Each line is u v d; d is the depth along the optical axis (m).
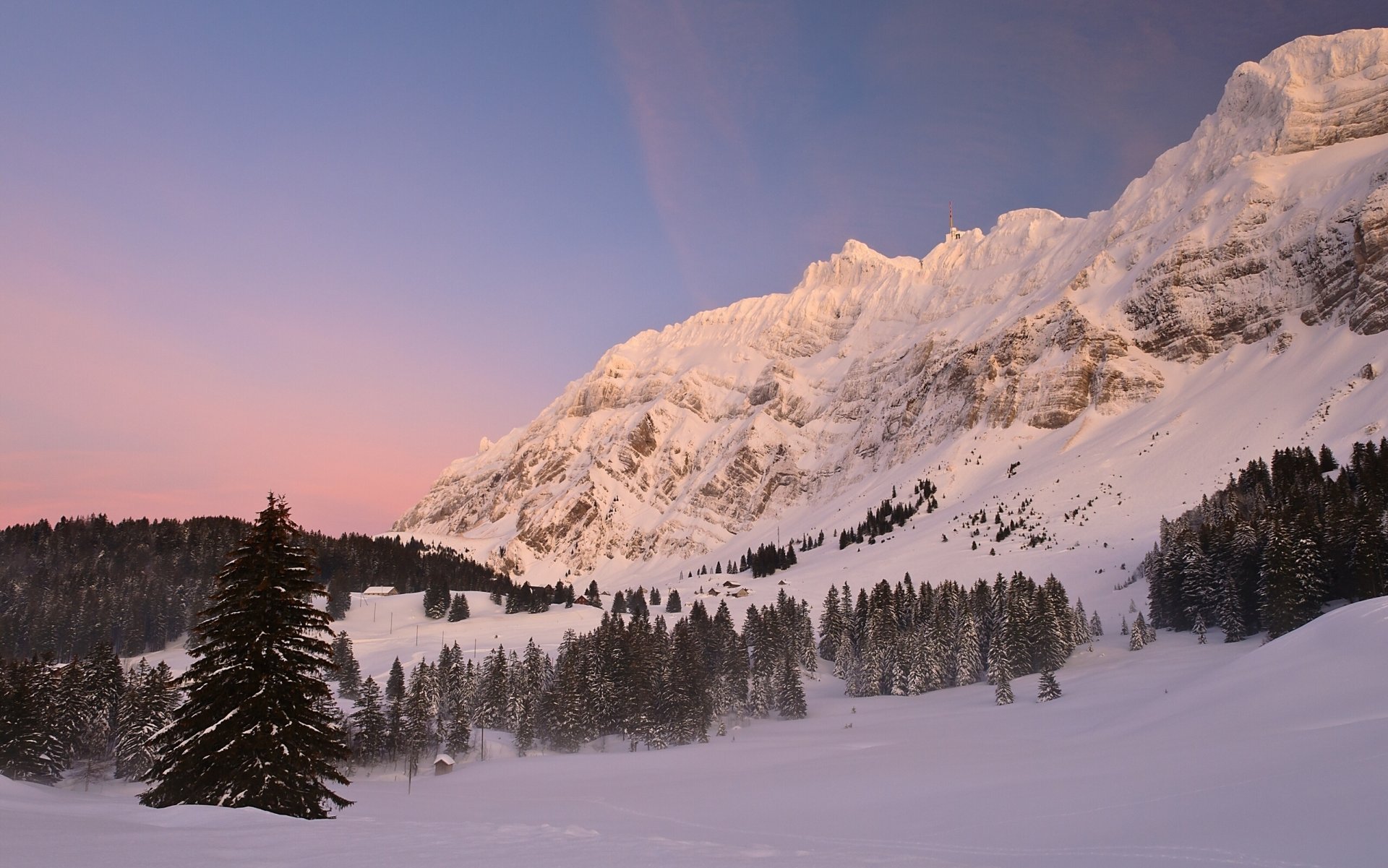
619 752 117.31
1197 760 36.28
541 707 120.38
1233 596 122.50
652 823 40.88
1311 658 51.84
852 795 49.00
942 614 148.00
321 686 35.16
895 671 141.25
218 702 33.41
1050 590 141.75
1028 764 51.19
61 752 93.69
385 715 117.31
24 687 91.19
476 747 120.44
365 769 109.25
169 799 32.72
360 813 42.84
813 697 149.88
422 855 20.25
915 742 82.94
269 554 34.78
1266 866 19.23
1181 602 141.00
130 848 19.27
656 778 77.31
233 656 34.12
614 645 138.38
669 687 117.06
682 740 114.62
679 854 21.52
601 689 127.94
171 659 185.62
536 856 20.47
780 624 165.88
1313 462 186.12
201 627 34.16
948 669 140.38
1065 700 98.62
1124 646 137.00
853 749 84.25
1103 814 29.11
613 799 60.62
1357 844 19.38
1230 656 109.56
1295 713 42.97
